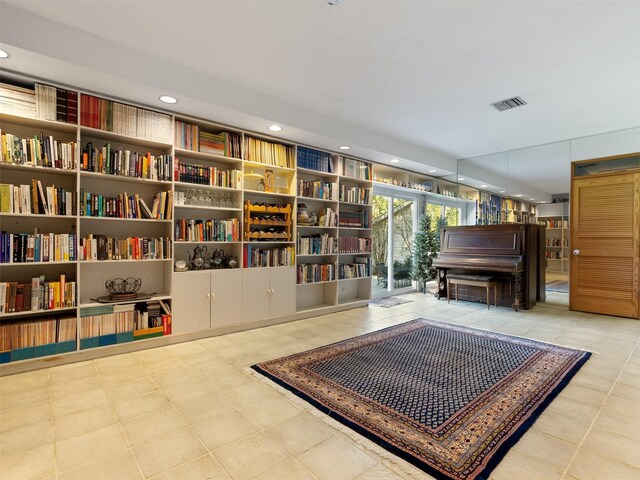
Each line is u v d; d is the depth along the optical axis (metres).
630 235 4.40
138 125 3.18
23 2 2.17
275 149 4.27
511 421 1.99
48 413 2.07
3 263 2.55
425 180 6.99
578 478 1.52
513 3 2.15
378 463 1.63
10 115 2.57
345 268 5.16
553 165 5.38
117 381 2.52
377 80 3.25
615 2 2.13
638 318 4.37
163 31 2.48
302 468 1.60
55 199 2.78
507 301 5.23
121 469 1.58
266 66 3.00
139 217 3.21
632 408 2.14
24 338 2.65
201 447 1.75
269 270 4.14
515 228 5.15
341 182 5.36
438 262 5.69
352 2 2.14
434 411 2.10
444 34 2.49
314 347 3.32
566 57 2.81
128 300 3.13
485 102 3.76
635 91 3.46
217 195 3.95
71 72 2.58
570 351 3.17
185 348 3.27
